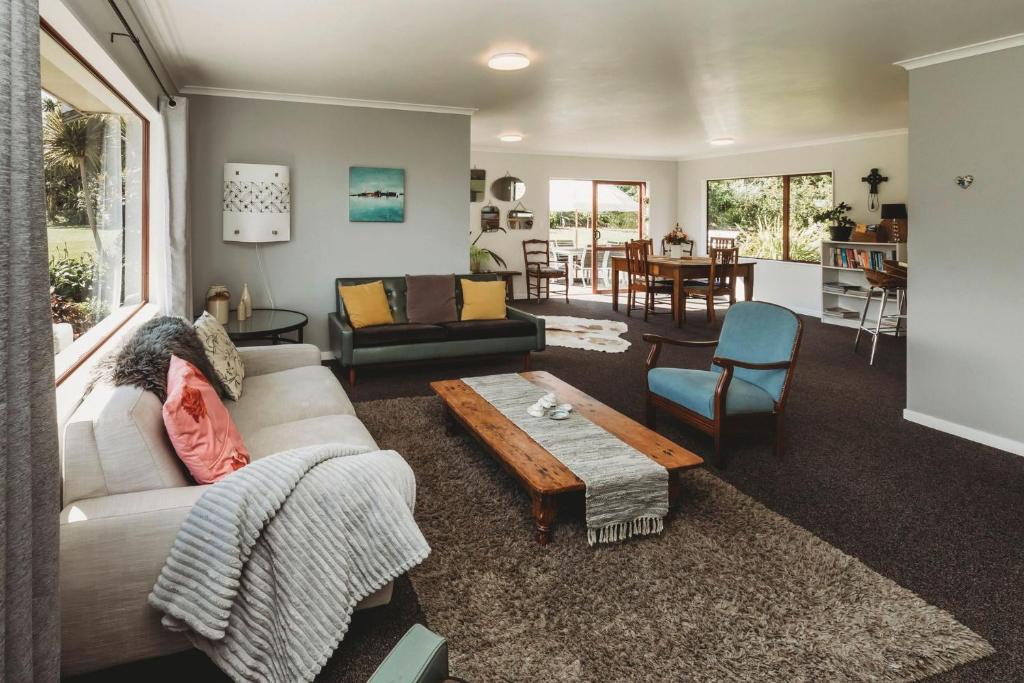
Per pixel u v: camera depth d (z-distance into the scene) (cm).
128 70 313
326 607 174
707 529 269
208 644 168
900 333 740
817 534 269
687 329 784
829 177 878
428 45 404
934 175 403
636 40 396
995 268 373
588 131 779
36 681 117
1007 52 361
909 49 401
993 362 378
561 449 275
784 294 949
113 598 165
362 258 598
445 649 118
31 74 114
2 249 100
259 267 564
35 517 117
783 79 502
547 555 247
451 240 629
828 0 328
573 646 194
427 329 534
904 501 302
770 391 356
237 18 351
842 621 207
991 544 261
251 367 380
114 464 182
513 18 355
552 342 700
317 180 575
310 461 187
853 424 420
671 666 186
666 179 1118
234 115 544
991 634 203
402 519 190
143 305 418
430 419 418
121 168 373
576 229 1116
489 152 996
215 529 165
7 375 104
